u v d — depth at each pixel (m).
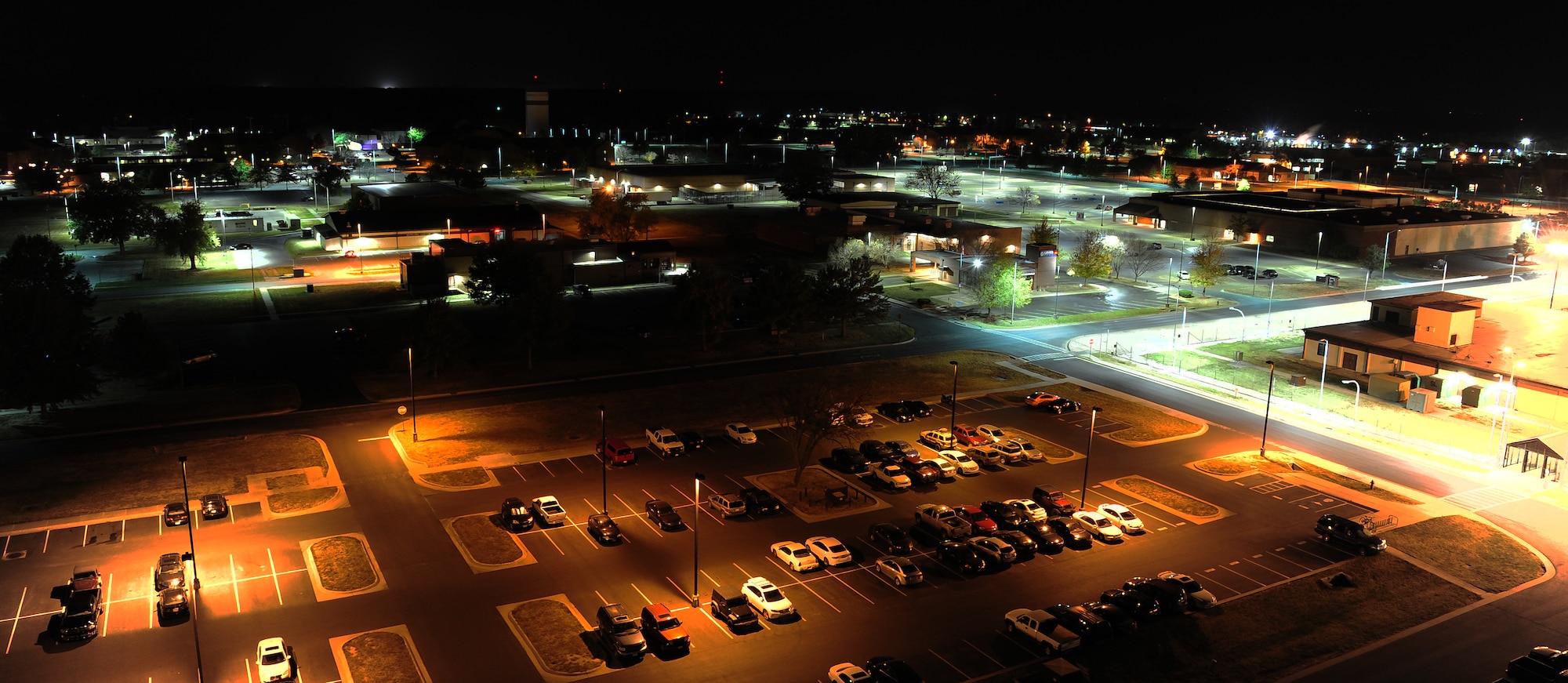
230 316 128.00
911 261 168.38
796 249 184.88
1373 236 183.75
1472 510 72.62
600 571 62.12
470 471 78.12
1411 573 62.81
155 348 95.00
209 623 55.38
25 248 121.50
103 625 54.97
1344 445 86.69
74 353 87.69
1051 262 154.12
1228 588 60.78
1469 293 154.25
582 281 150.75
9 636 53.72
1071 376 106.38
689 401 96.50
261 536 66.31
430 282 144.75
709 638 54.75
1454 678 51.44
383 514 70.12
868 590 60.31
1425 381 99.56
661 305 137.38
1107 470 80.44
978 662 52.47
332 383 100.50
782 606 56.53
